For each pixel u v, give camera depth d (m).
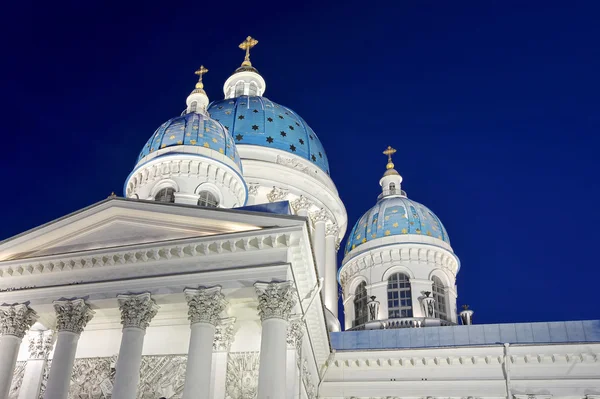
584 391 37.50
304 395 34.41
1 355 31.17
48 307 32.28
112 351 34.06
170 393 31.95
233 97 64.38
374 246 53.25
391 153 64.38
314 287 32.41
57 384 29.66
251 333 32.34
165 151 45.41
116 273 31.83
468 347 39.56
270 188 53.16
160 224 32.34
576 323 40.50
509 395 37.78
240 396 30.77
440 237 53.84
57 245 33.66
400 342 42.00
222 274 29.98
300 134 58.16
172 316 33.88
